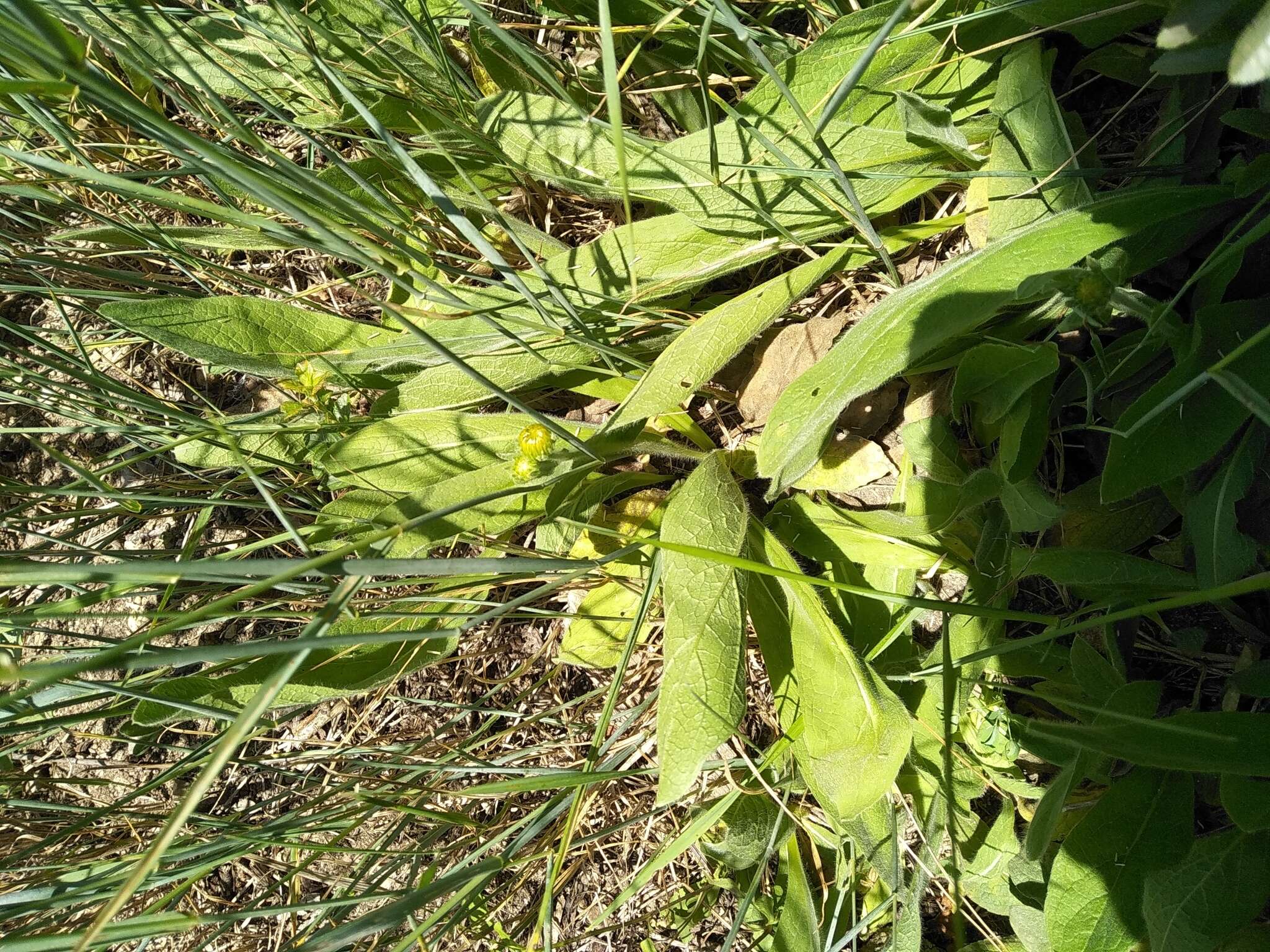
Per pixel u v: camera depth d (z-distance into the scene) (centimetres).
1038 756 35
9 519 44
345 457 39
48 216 48
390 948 40
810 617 37
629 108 43
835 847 40
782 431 33
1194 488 31
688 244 38
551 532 40
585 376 42
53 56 21
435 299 33
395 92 41
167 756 49
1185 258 33
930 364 36
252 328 41
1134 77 34
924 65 34
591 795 42
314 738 48
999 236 34
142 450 50
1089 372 34
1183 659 35
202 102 45
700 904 43
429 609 41
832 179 35
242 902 48
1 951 24
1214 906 29
